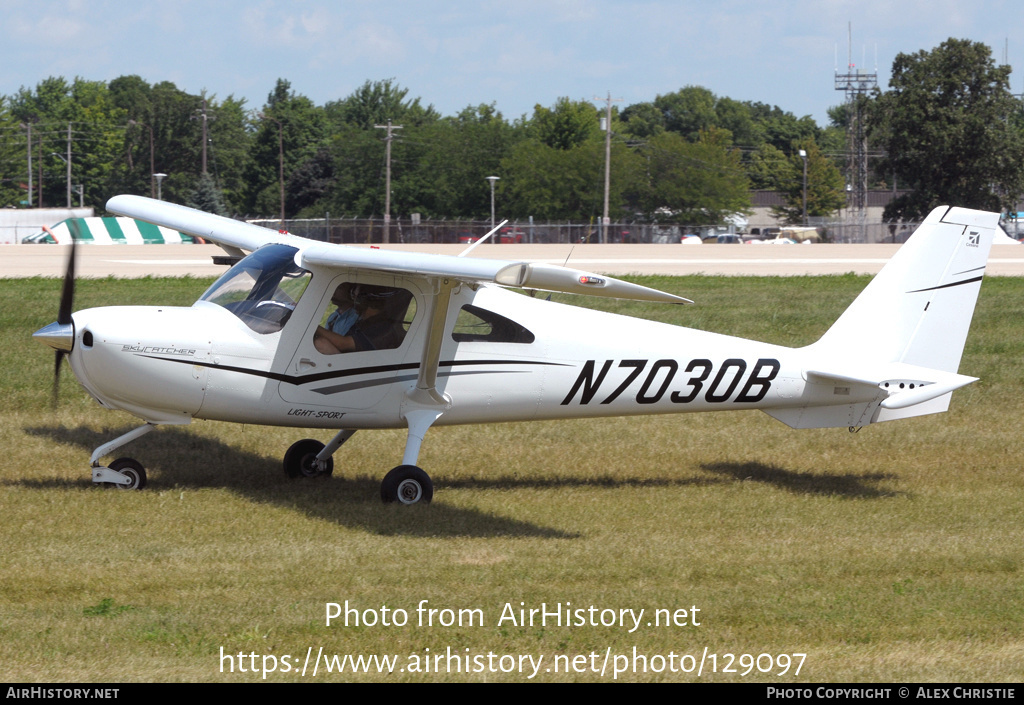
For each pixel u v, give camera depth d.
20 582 17.86
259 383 23.42
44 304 51.69
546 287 19.16
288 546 20.47
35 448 28.12
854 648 16.44
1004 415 36.09
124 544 20.17
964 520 24.23
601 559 20.44
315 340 23.58
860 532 23.05
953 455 31.08
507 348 24.77
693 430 33.66
